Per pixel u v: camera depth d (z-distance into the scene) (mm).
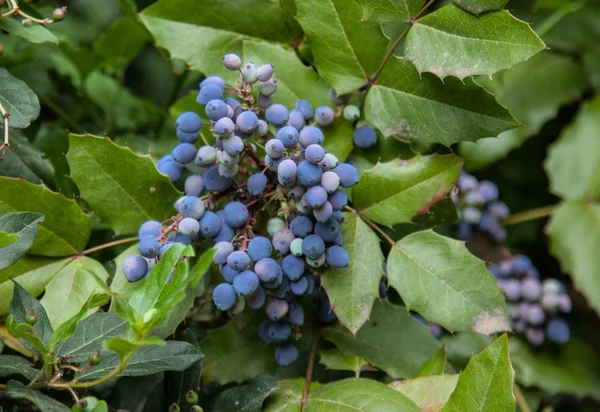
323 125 554
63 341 500
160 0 569
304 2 548
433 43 531
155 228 516
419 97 545
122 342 460
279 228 525
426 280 540
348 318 526
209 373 555
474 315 535
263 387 525
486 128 538
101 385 528
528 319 655
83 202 589
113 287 532
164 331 522
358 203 543
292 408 526
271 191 535
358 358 557
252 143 539
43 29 554
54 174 582
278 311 525
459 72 523
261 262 508
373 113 553
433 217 578
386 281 556
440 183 540
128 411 514
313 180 503
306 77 569
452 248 541
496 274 663
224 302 506
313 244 510
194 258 540
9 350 541
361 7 540
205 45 574
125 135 662
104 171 539
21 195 533
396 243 545
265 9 574
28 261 537
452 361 620
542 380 646
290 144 510
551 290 659
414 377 557
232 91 536
